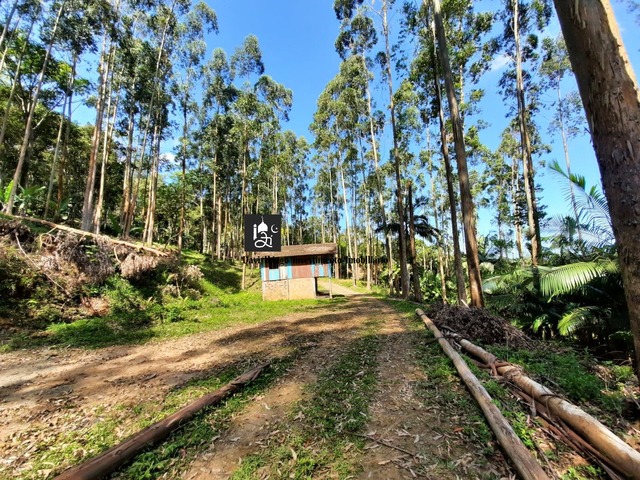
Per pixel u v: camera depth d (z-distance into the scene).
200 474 2.44
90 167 14.31
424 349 5.43
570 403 2.76
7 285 7.78
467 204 7.82
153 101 16.98
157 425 2.97
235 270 22.08
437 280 19.56
